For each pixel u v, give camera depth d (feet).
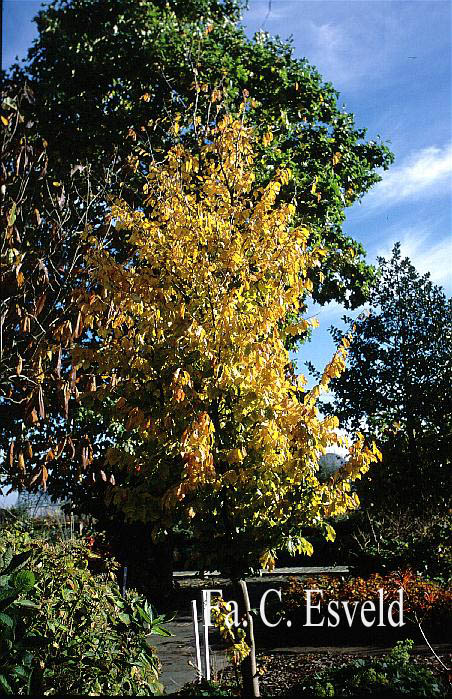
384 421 44.93
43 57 44.27
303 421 18.70
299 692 18.70
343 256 45.34
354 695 17.30
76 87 41.86
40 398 18.92
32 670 12.96
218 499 18.78
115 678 14.69
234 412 18.89
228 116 22.57
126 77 41.14
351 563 42.63
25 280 18.70
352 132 46.34
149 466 19.66
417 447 42.65
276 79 44.19
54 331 19.13
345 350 20.02
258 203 20.79
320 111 45.37
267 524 19.15
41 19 44.98
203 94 38.32
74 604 15.98
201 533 19.36
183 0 47.83
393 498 42.83
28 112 23.58
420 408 44.14
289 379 20.88
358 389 46.14
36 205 21.35
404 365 45.37
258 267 20.62
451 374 44.14
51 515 31.32
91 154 39.34
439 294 46.85
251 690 18.31
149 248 20.45
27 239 20.35
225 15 51.49
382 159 47.42
